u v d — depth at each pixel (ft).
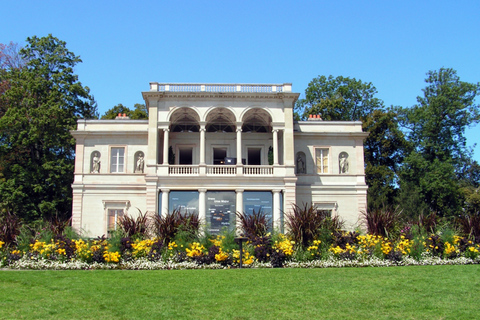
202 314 46.14
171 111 140.46
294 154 151.84
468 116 207.51
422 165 199.31
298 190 148.77
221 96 140.77
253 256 80.23
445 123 211.00
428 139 210.38
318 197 149.18
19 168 171.42
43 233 88.17
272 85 143.13
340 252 82.53
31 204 168.55
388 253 82.53
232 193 137.39
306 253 82.02
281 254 80.53
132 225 94.12
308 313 46.88
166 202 135.74
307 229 84.74
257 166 139.03
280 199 138.00
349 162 152.97
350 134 153.38
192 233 89.15
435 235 87.92
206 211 135.95
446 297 53.36
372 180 199.11
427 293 55.36
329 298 53.06
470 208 211.41
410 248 84.17
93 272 71.26
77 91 185.57
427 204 194.80
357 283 61.72
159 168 137.39
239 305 49.73
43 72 181.27
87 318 44.45
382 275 67.77
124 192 147.95
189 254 79.66
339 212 148.87
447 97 209.97
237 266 78.95
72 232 90.22
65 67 189.16
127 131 150.71
